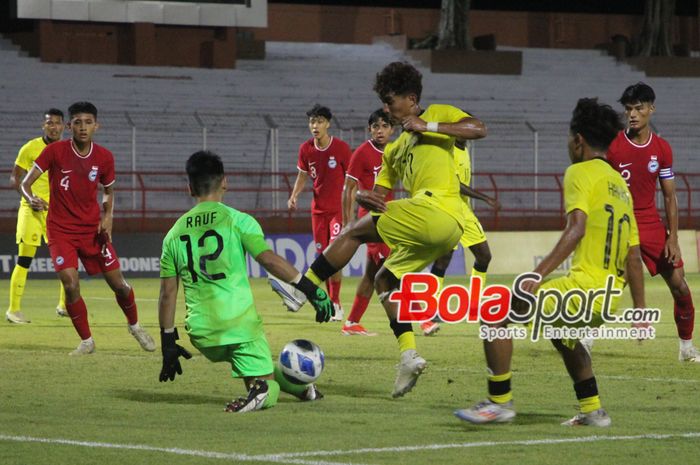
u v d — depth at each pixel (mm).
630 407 19016
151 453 14977
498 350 16859
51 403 19359
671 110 92000
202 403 19406
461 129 19188
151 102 79875
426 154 19500
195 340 18531
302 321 36281
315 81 87562
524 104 89438
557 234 68000
